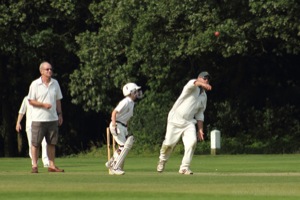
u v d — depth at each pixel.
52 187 39.50
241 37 110.56
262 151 121.69
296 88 135.62
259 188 39.16
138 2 116.94
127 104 54.97
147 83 126.00
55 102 60.28
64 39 131.00
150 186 40.28
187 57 123.75
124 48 121.50
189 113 55.69
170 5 113.19
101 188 38.78
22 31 130.50
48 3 129.50
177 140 56.38
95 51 121.00
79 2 128.00
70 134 141.62
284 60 134.88
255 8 108.38
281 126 129.38
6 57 139.50
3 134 148.25
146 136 123.06
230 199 33.75
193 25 113.00
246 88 132.88
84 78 122.06
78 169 67.12
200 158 93.62
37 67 136.88
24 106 70.94
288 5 107.19
